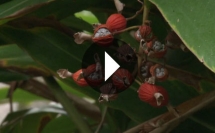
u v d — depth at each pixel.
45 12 0.59
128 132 0.54
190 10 0.42
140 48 0.49
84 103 0.98
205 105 0.52
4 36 0.61
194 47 0.41
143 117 0.63
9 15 0.50
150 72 0.49
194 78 0.60
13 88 0.93
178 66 0.64
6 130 0.92
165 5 0.43
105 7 0.65
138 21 0.64
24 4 0.53
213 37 0.40
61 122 0.96
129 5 0.63
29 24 0.59
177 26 0.42
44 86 0.98
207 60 0.40
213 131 0.62
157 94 0.48
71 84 0.64
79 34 0.48
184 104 0.53
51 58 0.62
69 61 0.63
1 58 0.70
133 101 0.63
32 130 0.95
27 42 0.61
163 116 0.53
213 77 0.64
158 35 0.64
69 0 0.59
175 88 0.63
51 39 0.62
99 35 0.47
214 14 0.41
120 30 0.48
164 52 0.49
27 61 0.71
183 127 0.63
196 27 0.41
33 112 0.94
